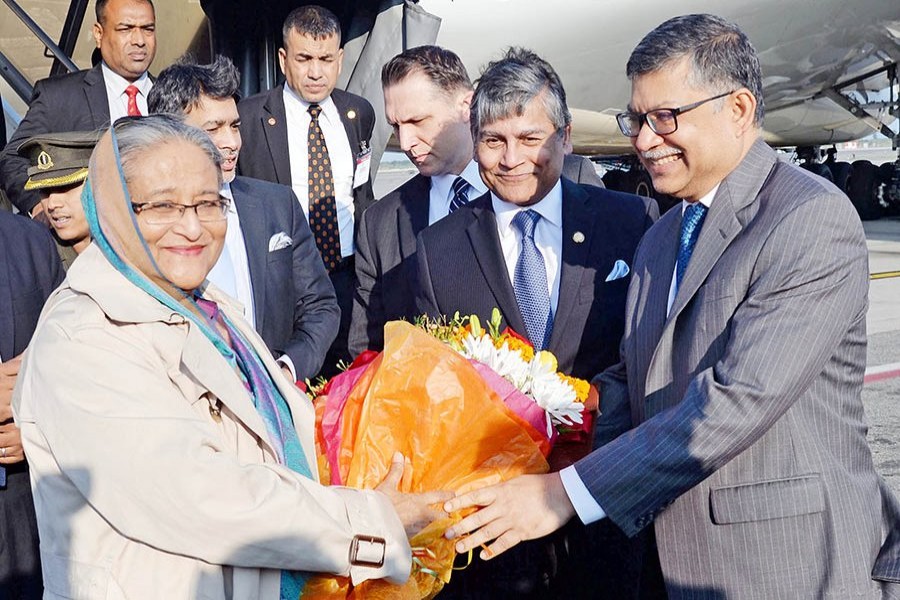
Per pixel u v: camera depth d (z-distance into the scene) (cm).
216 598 174
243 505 169
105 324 174
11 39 783
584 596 267
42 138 286
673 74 200
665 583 214
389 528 188
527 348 243
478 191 337
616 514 208
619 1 938
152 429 167
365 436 213
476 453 218
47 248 281
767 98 1169
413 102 323
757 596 200
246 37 680
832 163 1423
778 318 194
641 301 232
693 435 197
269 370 208
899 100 1200
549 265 279
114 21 454
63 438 168
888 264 990
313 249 345
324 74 447
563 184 285
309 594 193
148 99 312
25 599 264
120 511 169
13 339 263
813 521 197
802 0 987
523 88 255
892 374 622
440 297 284
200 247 186
